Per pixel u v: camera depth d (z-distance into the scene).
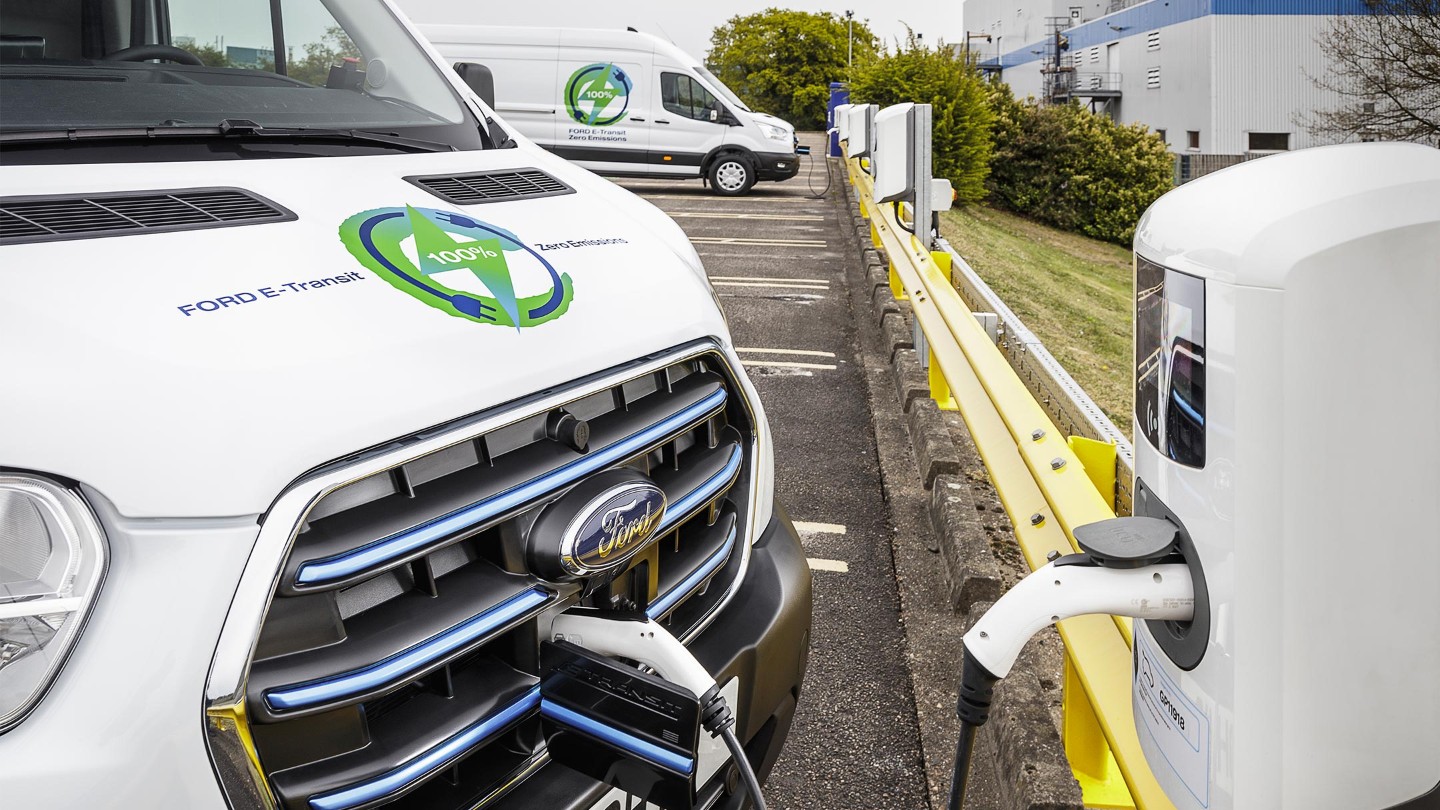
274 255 1.77
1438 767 1.15
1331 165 1.11
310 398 1.50
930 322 5.36
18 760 1.26
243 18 2.74
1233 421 1.12
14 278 1.54
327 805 1.46
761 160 18.59
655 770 1.71
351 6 3.06
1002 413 3.34
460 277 1.88
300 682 1.42
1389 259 1.05
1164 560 1.27
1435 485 1.08
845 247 13.39
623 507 1.74
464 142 2.84
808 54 70.38
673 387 2.11
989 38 69.06
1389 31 31.25
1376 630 1.12
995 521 4.46
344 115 2.66
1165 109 44.59
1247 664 1.16
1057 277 25.14
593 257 2.19
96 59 2.45
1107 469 2.78
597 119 18.39
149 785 1.31
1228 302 1.11
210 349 1.51
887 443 5.74
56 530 1.31
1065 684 2.50
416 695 1.62
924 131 6.35
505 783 1.73
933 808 2.85
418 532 1.54
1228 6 39.69
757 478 2.33
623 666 1.74
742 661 2.11
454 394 1.64
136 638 1.33
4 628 1.27
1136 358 1.41
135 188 1.92
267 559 1.40
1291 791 1.17
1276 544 1.12
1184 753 1.31
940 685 3.38
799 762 3.06
